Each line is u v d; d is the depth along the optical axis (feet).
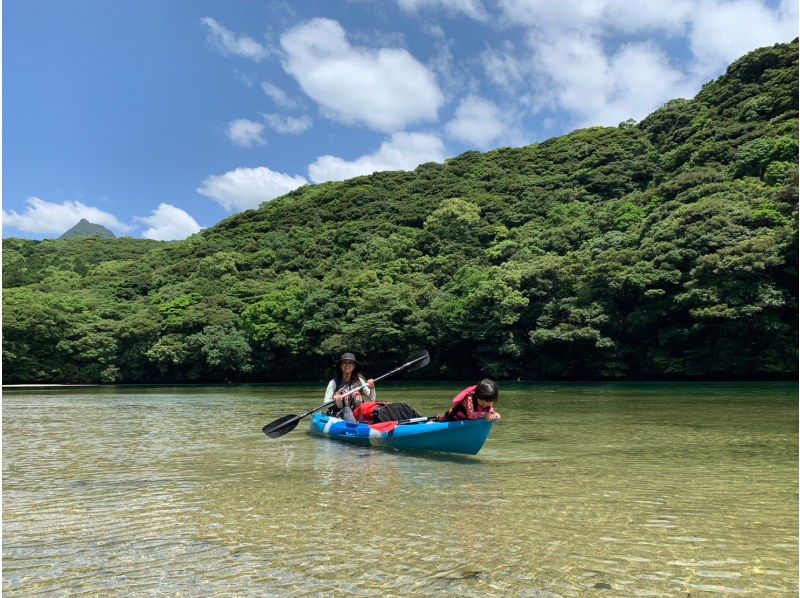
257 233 209.46
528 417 39.63
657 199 123.65
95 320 143.13
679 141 161.79
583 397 62.18
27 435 32.78
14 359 131.23
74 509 14.71
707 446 25.20
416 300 127.13
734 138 136.87
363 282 134.10
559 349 111.14
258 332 130.11
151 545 11.71
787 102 130.93
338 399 29.19
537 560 10.55
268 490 16.72
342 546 11.46
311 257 180.86
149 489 17.10
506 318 110.32
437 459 22.02
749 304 83.61
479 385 22.08
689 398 57.72
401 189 222.69
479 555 10.84
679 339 95.71
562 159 200.95
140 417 45.44
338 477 18.61
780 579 9.61
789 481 17.52
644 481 17.58
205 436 31.35
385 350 123.65
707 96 166.91
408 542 11.66
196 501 15.44
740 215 92.89
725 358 90.48
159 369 135.33
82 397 81.20
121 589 9.46
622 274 96.78
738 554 10.84
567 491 16.24
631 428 32.50
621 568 10.14
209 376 135.13
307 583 9.59
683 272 95.40
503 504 14.74
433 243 159.74
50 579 9.94
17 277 186.39
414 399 62.90
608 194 166.09
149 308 146.72
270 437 29.45
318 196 239.50
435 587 9.36
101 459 23.18
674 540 11.66
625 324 102.37
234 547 11.50
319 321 127.85
